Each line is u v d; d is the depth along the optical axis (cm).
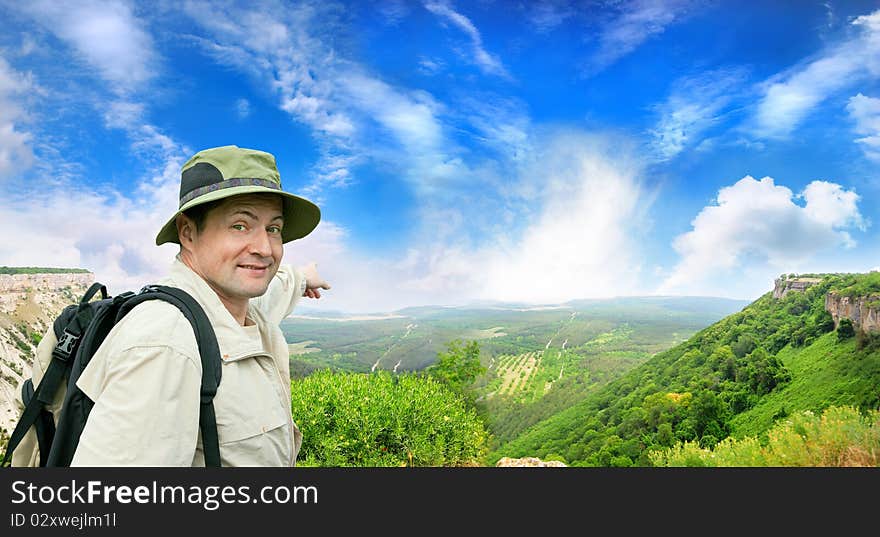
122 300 159
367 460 558
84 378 148
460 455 672
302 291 269
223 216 167
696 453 1182
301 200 189
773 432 1024
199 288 168
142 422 136
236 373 160
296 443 201
